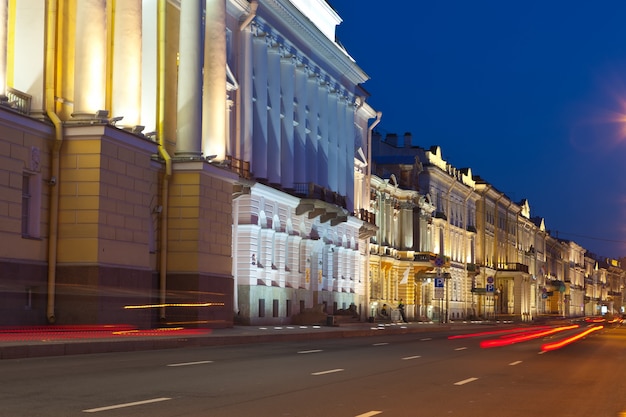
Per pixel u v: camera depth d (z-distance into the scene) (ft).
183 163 125.08
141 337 93.50
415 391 50.52
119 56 111.86
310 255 185.37
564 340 143.64
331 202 191.52
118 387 47.11
